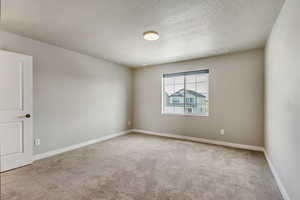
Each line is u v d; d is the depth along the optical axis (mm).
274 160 2193
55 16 1958
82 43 2902
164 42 2834
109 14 1909
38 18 2008
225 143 3580
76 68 3416
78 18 2010
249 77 3299
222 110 3615
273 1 1642
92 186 1875
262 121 3170
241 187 1868
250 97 3291
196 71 3990
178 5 1714
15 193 1721
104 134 4117
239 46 3053
